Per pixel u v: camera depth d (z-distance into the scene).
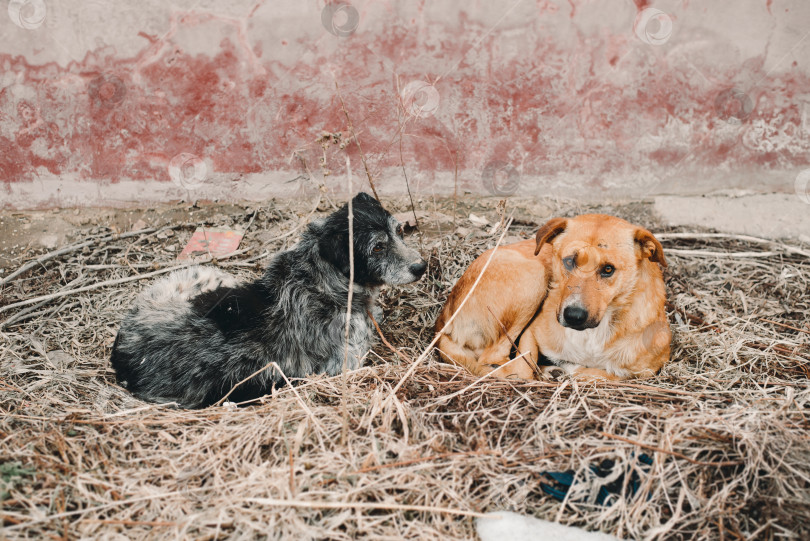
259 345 3.76
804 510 2.61
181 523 2.57
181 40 5.16
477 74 5.46
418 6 5.24
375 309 4.30
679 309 4.53
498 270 3.97
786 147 5.76
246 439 3.07
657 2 5.37
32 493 2.71
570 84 5.55
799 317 4.43
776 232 5.49
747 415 3.15
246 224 5.39
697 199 5.82
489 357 3.98
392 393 3.31
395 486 2.74
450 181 5.73
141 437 3.14
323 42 5.26
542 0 5.29
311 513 2.63
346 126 5.49
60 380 3.69
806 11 5.42
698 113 5.71
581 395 3.39
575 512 2.75
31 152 5.29
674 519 2.64
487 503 2.75
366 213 3.87
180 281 4.11
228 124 5.41
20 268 4.84
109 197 5.45
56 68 5.14
